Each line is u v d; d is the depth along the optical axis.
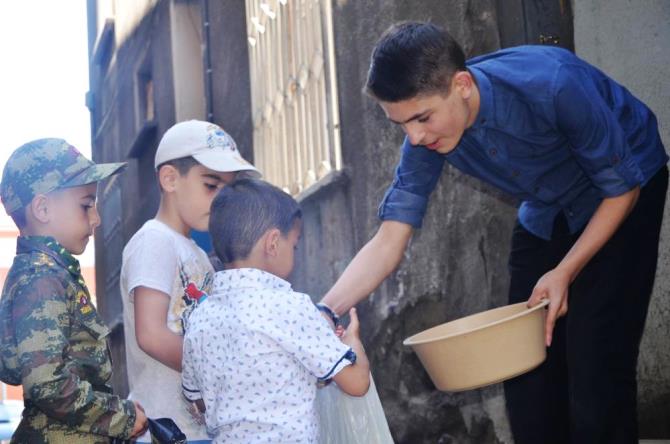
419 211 2.85
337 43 4.50
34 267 2.31
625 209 2.40
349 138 4.39
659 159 2.61
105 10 11.81
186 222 2.85
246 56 5.99
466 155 2.68
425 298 3.86
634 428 2.45
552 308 2.37
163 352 2.56
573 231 2.67
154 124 8.45
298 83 5.02
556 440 2.72
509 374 2.35
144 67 9.18
